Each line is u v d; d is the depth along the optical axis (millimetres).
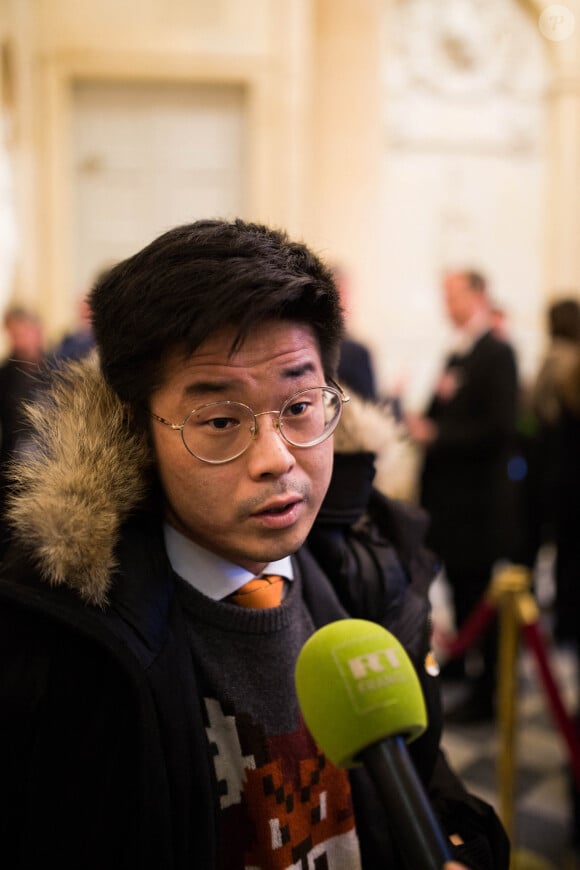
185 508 792
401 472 1104
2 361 3787
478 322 3371
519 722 3154
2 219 6027
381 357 7973
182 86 6953
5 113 6066
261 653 866
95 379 850
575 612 2441
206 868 773
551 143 8078
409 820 637
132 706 743
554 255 8148
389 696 688
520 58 8016
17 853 755
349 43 7250
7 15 6012
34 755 749
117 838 747
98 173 6973
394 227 7977
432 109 7949
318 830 875
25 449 853
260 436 760
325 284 791
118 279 782
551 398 3473
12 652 759
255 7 6836
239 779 836
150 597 800
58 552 747
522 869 2211
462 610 3316
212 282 719
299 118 6961
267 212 6969
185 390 757
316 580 963
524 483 3650
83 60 6738
